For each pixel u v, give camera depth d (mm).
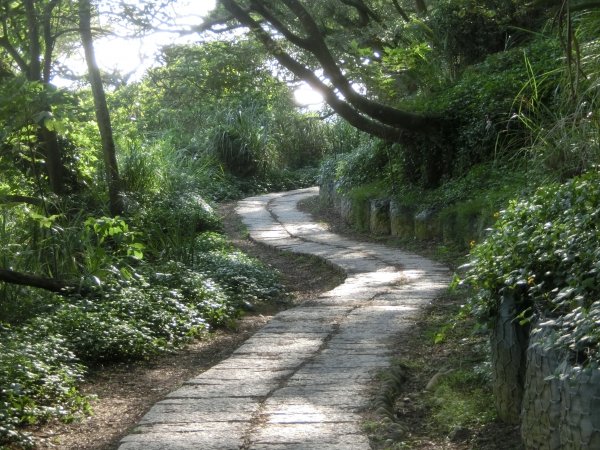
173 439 5473
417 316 9117
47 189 13570
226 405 6195
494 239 6016
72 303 9758
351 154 21422
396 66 16656
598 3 7914
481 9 12758
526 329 5512
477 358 7137
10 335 8133
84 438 6125
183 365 8414
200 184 25172
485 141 14633
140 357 8547
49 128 9289
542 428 4699
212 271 12617
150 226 14391
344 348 7852
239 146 29750
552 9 12164
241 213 22328
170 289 10766
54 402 6793
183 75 16766
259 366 7305
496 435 5520
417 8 18953
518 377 5527
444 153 15797
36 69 12367
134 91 19297
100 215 14477
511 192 11930
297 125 32562
